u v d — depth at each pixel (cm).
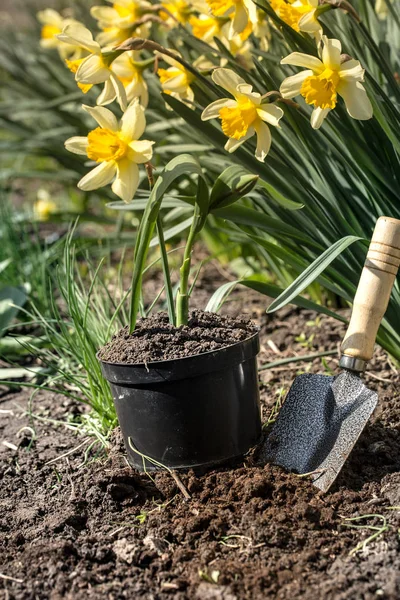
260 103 106
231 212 106
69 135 195
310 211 117
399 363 122
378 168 112
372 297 103
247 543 96
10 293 150
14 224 181
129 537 98
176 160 101
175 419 103
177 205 125
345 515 98
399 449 106
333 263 115
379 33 130
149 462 105
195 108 123
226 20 124
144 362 101
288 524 97
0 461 117
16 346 146
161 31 146
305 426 105
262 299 155
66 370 131
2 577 95
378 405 115
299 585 91
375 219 117
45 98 205
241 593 90
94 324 126
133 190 102
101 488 104
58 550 96
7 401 134
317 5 110
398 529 96
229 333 105
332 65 104
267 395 123
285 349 137
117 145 102
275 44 134
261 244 111
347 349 104
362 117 105
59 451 118
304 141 114
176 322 107
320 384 107
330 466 101
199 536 97
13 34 247
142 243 100
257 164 117
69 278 121
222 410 104
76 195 223
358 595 89
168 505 101
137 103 104
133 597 92
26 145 198
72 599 92
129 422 105
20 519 104
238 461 105
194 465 104
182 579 93
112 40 125
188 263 106
